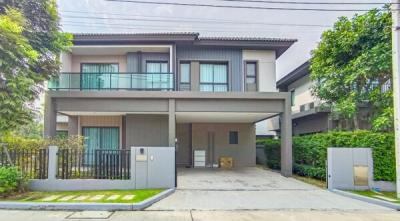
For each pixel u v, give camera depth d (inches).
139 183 412.8
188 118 671.1
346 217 293.4
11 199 346.9
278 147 663.8
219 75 679.1
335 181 418.6
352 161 423.2
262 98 545.3
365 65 450.0
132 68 657.6
